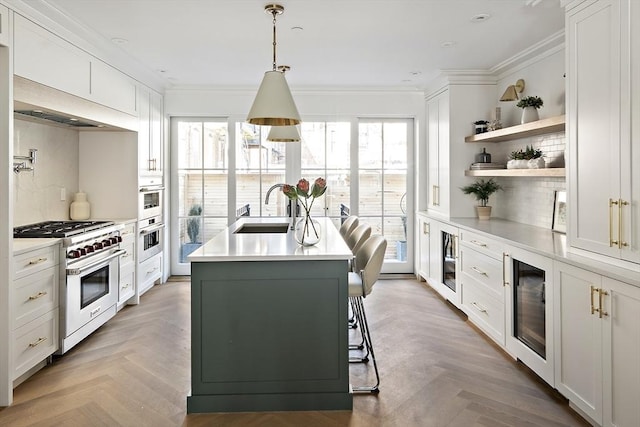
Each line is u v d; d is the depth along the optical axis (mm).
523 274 3016
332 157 5766
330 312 2553
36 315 2904
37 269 2912
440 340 3607
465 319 4164
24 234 3184
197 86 5500
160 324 4008
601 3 2301
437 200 5266
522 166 3977
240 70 4785
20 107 3043
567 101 2623
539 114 4086
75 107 3467
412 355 3297
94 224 3883
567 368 2479
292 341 2545
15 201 3574
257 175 5742
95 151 4598
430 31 3576
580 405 2357
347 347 2555
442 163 5086
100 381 2869
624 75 2146
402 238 5926
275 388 2543
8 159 2578
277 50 4086
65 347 3236
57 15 3107
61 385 2809
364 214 5852
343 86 5535
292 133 4258
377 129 5820
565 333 2490
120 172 4609
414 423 2377
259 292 2531
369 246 2973
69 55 3385
